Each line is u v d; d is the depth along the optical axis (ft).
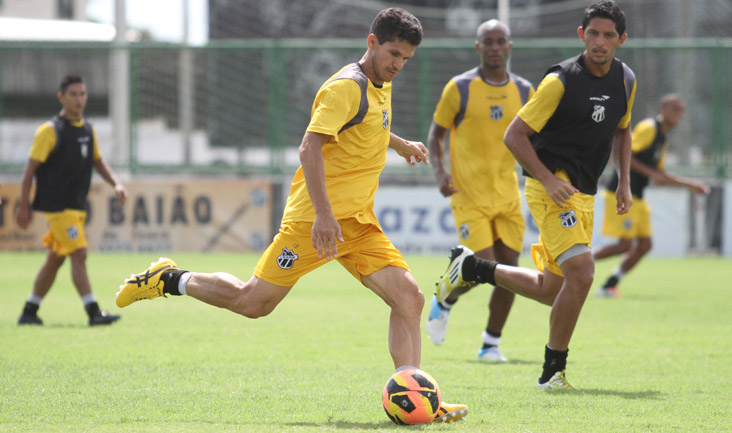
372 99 49.73
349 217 50.21
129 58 204.95
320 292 129.18
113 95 205.46
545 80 58.08
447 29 275.59
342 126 48.67
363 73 49.62
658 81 208.03
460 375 64.49
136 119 204.95
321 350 75.56
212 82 212.23
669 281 147.13
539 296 60.64
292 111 210.79
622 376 64.03
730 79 197.26
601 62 57.11
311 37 272.10
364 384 59.62
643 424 47.21
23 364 66.64
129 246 195.11
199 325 92.27
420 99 202.80
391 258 50.65
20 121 221.46
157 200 195.31
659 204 196.34
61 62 228.63
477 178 80.43
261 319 97.91
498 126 80.38
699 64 210.59
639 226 123.85
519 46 201.57
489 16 274.98
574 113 57.88
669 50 201.05
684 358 72.54
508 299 71.72
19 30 259.19
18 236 195.83
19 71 224.94
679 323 96.02
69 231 90.38
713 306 112.57
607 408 51.70
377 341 81.25
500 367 68.54
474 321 98.63
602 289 124.67
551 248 58.70
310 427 46.09
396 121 208.23
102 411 50.11
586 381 61.93
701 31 276.82
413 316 50.08
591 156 59.21
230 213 194.90
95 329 88.38
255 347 77.00
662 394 56.54
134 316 99.81
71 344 77.71
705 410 51.19
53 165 89.35
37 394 55.11
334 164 50.03
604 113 58.18
